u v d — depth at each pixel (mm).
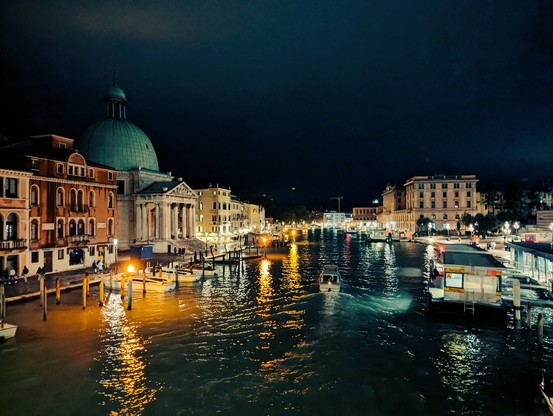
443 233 110500
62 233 43781
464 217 104812
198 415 15961
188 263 54156
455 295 28672
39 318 28203
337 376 19250
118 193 71438
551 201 111312
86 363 20828
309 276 48375
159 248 68875
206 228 101750
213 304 33125
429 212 114562
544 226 67812
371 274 49438
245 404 16750
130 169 71625
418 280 44844
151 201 70000
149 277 39875
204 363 20828
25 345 23250
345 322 27781
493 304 27656
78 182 45781
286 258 69062
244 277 47562
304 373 19594
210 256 64438
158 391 17875
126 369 20109
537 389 18156
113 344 23516
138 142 74750
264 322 27875
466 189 113625
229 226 108438
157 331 25875
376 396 17406
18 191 37969
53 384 18531
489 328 26234
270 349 22719
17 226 37969
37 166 40562
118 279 37531
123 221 70812
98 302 32938
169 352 22312
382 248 88125
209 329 26344
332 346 23125
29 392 17797
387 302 33594
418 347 23031
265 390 17906
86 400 17109
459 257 31328
